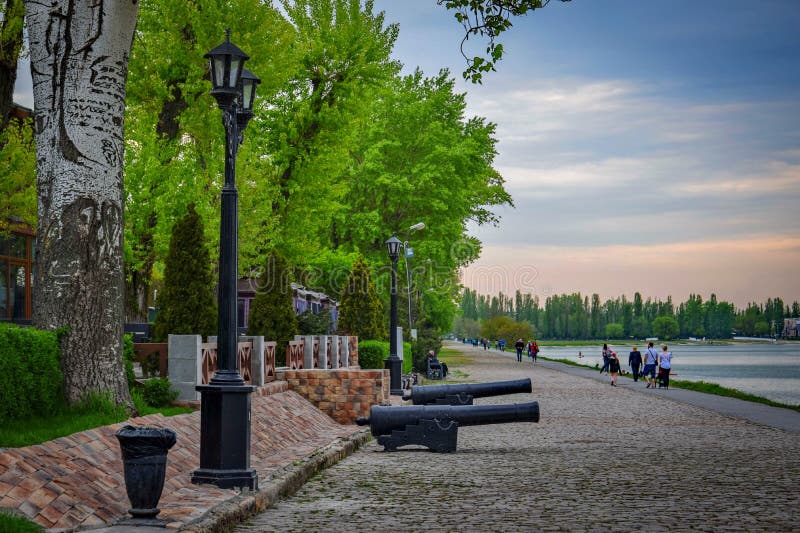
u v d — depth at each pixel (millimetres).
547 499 10961
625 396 33625
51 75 13164
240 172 34812
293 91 44188
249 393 11008
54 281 12852
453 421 16828
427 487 12141
